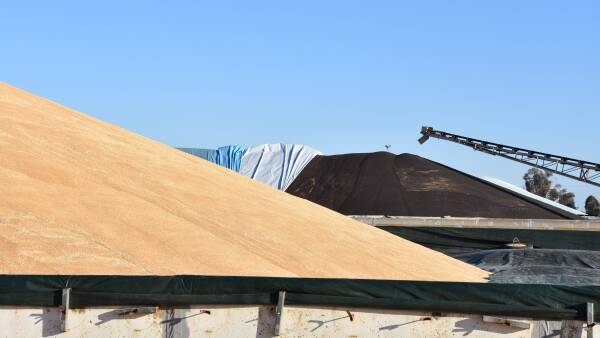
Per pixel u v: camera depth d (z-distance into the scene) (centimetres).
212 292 782
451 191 3956
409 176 4119
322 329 782
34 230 990
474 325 777
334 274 1118
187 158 1583
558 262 2072
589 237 2672
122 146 1462
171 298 779
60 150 1309
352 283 782
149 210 1153
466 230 2784
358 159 4306
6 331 773
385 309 782
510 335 773
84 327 777
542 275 1767
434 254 1593
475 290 776
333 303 779
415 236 2831
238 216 1274
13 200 1059
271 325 781
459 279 1360
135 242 1024
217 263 1020
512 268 1947
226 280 784
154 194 1245
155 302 779
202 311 783
